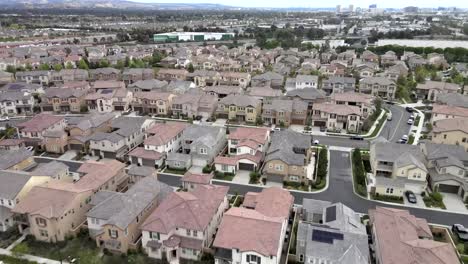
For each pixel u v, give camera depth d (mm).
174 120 107875
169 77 151625
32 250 51656
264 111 103125
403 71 153500
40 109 117250
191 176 66688
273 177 71188
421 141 88812
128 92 118562
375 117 107188
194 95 114125
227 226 48031
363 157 81375
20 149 77062
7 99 112375
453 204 63875
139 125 90250
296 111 101938
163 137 81562
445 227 56812
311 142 85938
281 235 48562
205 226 49875
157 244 49188
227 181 71500
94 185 60938
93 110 116688
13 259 49875
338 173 74750
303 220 57438
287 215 53062
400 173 68188
